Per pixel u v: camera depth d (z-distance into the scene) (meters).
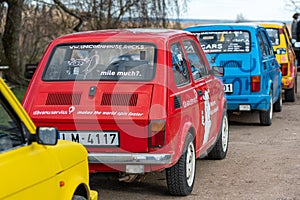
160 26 23.97
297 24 25.98
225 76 12.23
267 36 13.86
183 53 8.00
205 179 8.45
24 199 4.22
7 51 22.55
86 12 23.23
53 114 6.99
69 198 4.96
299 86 21.31
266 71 12.63
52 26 23.70
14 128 4.56
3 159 4.20
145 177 8.57
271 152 10.31
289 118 14.29
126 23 23.78
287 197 7.50
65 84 7.26
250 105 12.24
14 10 22.70
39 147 4.70
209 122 8.55
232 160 9.70
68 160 5.04
